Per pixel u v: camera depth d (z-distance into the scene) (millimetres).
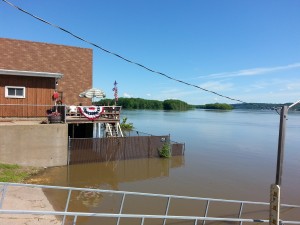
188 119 82312
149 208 12086
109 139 19375
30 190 12508
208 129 52906
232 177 18156
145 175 17453
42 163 16594
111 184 15391
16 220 8875
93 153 18703
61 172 16547
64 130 17141
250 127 61406
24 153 16094
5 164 15469
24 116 18984
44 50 26406
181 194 14305
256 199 14164
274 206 4859
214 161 22938
